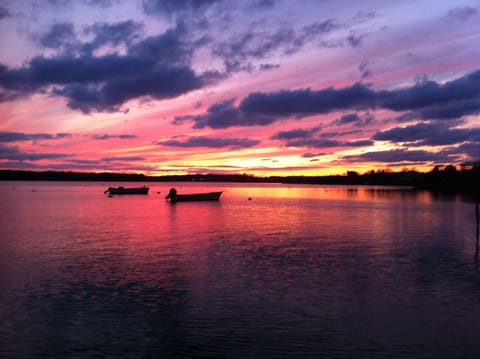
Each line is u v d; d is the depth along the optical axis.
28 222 36.25
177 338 10.46
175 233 29.05
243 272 16.97
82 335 10.62
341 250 22.05
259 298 13.49
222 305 12.82
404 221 37.75
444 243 24.39
